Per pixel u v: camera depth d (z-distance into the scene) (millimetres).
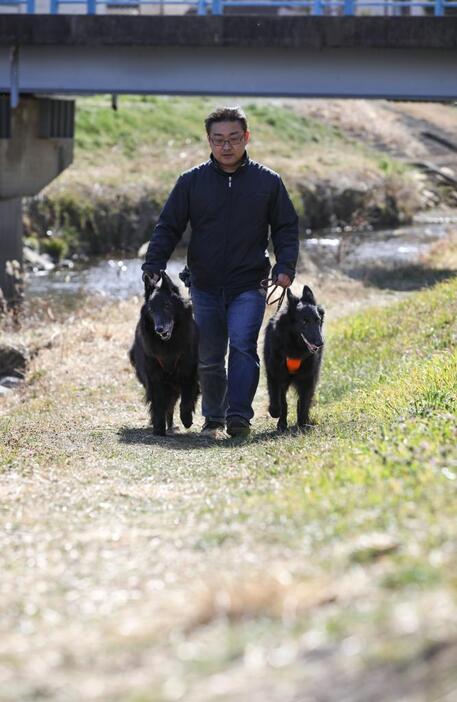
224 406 13641
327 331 21141
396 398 12141
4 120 32094
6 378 19359
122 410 15438
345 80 28391
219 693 3980
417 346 16688
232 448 11500
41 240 41281
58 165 36531
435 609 4312
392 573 4918
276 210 12797
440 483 6734
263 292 12984
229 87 28891
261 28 27703
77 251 42469
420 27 27172
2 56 29500
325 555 5578
